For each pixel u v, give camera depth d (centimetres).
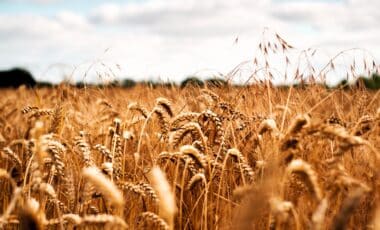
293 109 179
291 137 124
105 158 168
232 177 160
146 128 197
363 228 135
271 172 107
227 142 165
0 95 461
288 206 106
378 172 134
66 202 158
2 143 239
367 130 154
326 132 122
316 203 131
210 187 151
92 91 261
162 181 96
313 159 138
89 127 222
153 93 253
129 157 177
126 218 149
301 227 126
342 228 88
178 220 153
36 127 117
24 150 196
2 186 180
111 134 175
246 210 92
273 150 137
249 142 162
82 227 132
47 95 311
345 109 203
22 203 118
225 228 138
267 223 127
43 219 112
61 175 136
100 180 100
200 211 156
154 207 150
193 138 170
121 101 257
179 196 160
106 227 107
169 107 167
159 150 178
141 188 135
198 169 150
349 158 153
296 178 124
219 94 203
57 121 177
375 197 135
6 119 293
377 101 200
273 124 141
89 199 138
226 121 178
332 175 119
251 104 195
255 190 102
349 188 129
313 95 192
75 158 157
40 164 120
